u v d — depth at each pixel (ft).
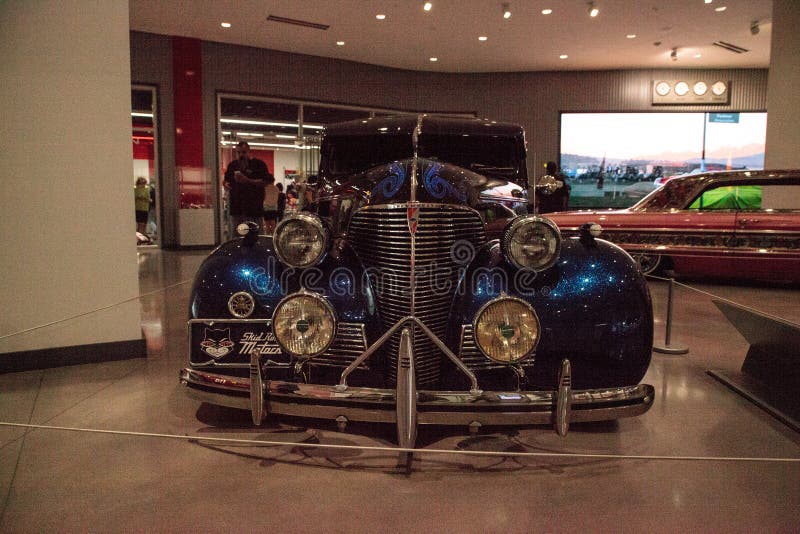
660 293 20.99
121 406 9.25
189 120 37.81
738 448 7.86
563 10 31.12
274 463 7.29
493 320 6.95
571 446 7.87
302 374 7.59
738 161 46.39
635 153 46.60
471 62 42.78
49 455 7.50
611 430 8.45
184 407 9.20
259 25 34.22
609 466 7.27
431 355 8.00
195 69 37.60
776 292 20.89
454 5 30.35
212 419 8.71
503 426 8.50
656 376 11.23
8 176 10.52
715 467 7.27
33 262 10.87
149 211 38.75
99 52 11.02
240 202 22.35
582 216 23.39
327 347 7.09
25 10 10.36
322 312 7.06
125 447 7.73
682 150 46.44
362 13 31.81
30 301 10.93
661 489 6.68
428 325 7.95
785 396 9.68
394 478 6.89
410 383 6.55
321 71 41.70
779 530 5.82
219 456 7.48
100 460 7.36
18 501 6.33
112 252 11.55
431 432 8.24
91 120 11.07
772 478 6.97
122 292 11.73
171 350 12.63
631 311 7.63
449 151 11.70
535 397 6.75
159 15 32.63
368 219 8.26
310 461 7.34
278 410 7.09
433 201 7.82
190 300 8.13
